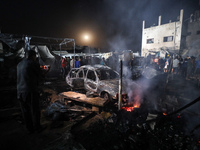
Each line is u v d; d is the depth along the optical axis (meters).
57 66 13.98
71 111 4.32
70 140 2.66
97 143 2.67
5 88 5.85
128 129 3.15
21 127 3.11
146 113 4.00
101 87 5.11
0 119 3.49
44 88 7.37
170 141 2.78
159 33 22.34
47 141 2.61
